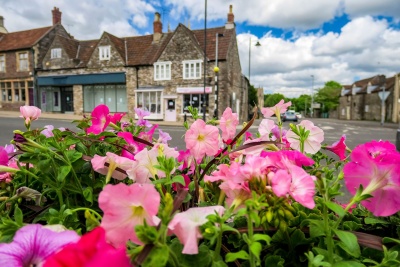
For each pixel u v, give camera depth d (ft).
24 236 1.65
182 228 1.67
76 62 75.00
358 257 2.15
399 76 111.24
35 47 77.66
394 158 2.11
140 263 1.43
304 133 3.10
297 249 2.32
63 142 2.94
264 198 1.83
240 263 2.35
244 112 97.81
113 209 1.62
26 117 3.66
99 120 3.66
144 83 69.51
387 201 2.05
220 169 2.36
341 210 1.81
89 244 1.21
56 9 82.53
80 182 2.99
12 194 3.22
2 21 91.20
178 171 3.57
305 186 1.98
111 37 71.97
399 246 2.10
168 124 58.03
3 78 82.48
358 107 151.12
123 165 2.58
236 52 77.61
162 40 72.02
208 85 64.69
